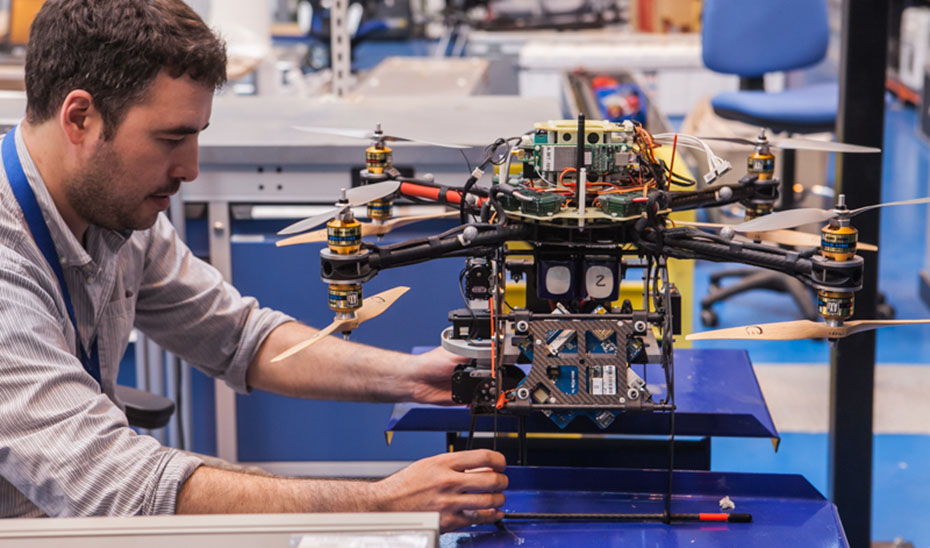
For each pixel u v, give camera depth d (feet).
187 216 8.45
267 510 4.24
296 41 28.32
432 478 4.28
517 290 7.72
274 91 13.93
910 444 10.33
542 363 4.17
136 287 5.79
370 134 5.06
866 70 6.61
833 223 3.86
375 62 29.07
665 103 21.09
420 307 8.32
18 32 17.49
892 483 9.64
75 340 5.09
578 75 16.28
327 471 8.69
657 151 6.86
